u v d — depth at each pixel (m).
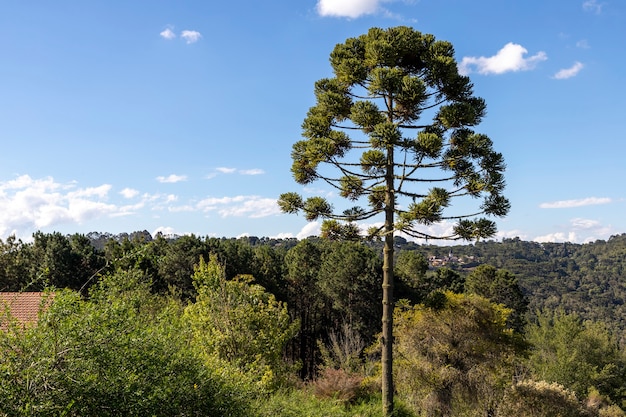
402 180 9.85
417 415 12.36
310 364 34.16
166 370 5.91
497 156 9.91
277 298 36.22
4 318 5.26
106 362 5.18
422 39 10.31
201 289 13.02
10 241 29.41
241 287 14.23
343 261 35.53
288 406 9.53
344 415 10.34
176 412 5.79
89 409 4.92
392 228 10.09
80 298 5.61
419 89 9.41
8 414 4.25
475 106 10.33
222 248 35.09
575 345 33.38
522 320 38.12
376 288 35.97
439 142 9.28
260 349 12.83
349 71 10.15
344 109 10.49
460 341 17.41
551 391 18.30
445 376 16.69
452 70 9.80
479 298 18.64
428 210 9.34
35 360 4.67
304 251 40.84
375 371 17.19
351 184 10.72
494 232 9.76
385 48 9.81
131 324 5.73
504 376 17.69
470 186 9.82
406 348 17.38
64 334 4.93
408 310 18.44
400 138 9.56
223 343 12.04
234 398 6.97
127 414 5.10
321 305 39.25
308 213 10.70
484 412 16.66
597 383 32.34
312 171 10.72
